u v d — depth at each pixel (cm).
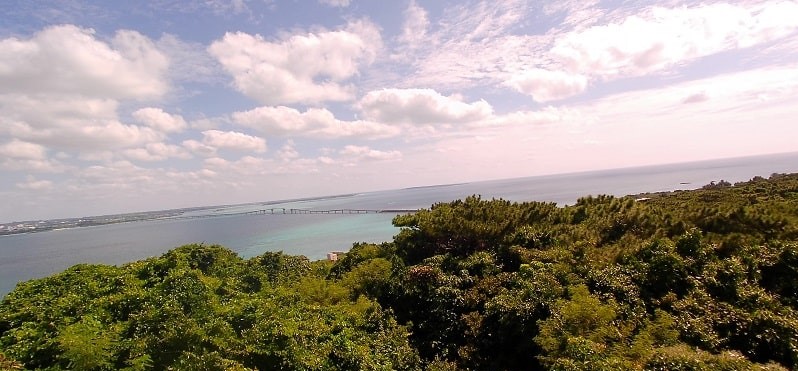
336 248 9006
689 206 2697
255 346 1535
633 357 1382
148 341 1438
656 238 2142
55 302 1869
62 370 1306
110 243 14250
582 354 1376
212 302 1888
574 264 2158
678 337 1530
